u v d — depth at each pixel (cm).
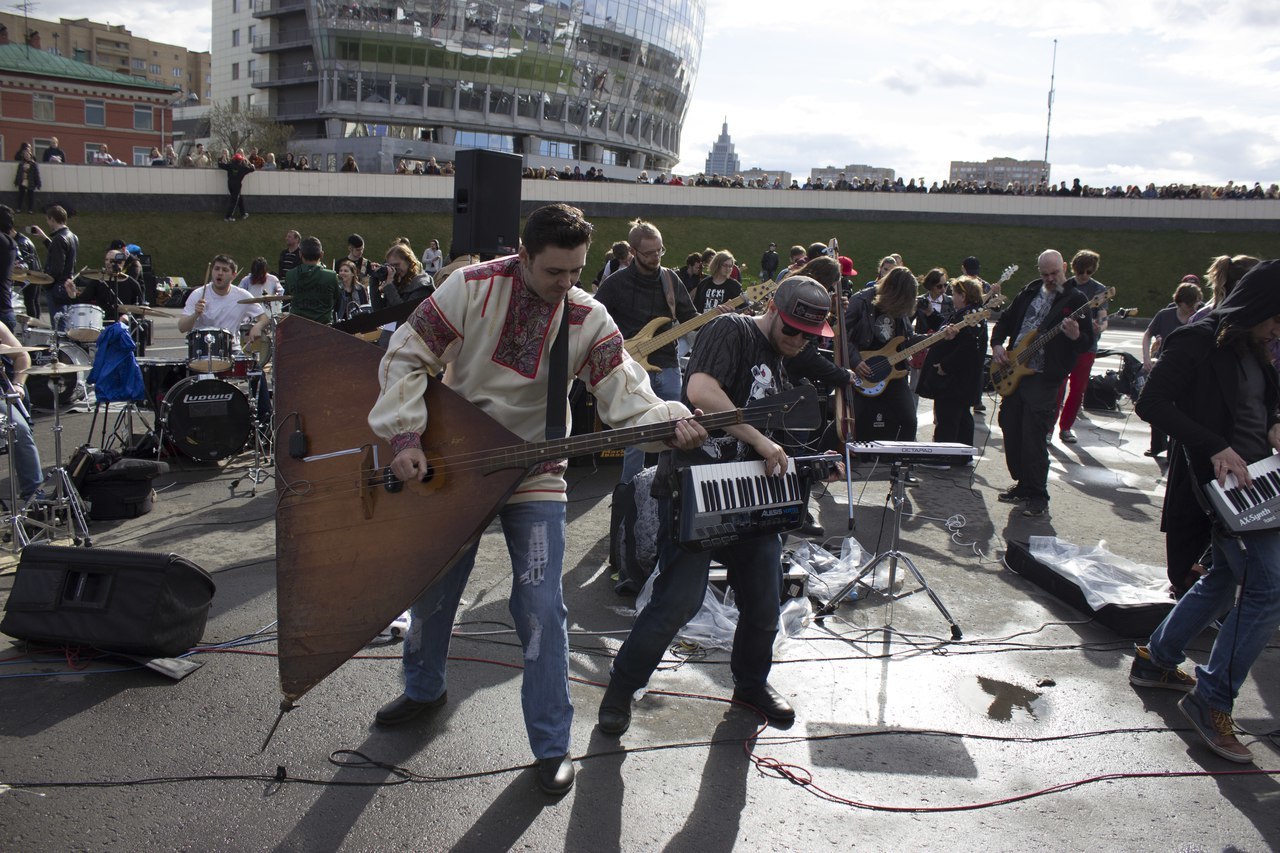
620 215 3969
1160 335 962
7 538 509
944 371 787
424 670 332
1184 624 374
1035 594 502
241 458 764
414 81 6391
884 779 313
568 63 6850
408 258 764
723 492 307
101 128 5950
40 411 927
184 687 356
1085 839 284
